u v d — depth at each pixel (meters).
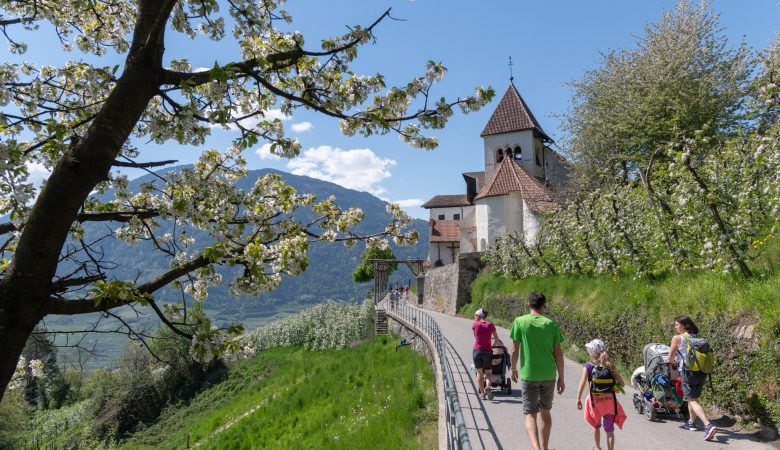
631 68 31.73
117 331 4.41
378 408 17.38
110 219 4.51
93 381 47.69
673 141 13.11
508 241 30.56
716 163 11.91
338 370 29.48
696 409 8.09
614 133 31.09
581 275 19.52
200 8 4.36
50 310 3.15
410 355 25.39
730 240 10.48
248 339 4.34
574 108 35.06
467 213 53.09
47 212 3.05
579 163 34.38
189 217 4.87
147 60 3.55
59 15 5.46
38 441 40.56
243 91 5.40
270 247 4.91
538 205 37.12
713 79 28.45
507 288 28.33
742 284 10.23
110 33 5.86
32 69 5.36
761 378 8.37
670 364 9.01
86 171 3.17
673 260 12.67
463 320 30.86
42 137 5.21
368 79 5.11
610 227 15.48
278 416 25.44
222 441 25.39
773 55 15.78
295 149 4.90
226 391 42.72
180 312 4.73
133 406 42.97
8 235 4.10
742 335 9.01
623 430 8.68
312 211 6.32
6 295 2.90
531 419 7.00
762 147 11.04
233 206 5.41
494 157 50.16
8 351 2.86
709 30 29.78
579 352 16.05
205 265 4.23
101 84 5.10
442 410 10.73
